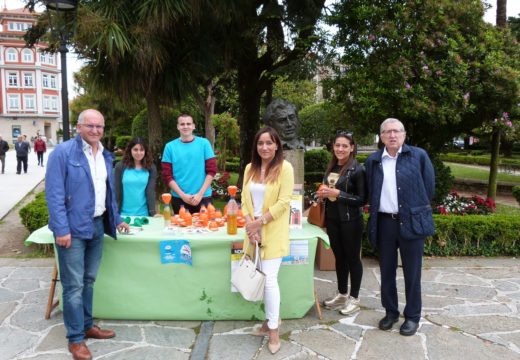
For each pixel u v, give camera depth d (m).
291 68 7.26
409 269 3.06
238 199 8.70
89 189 2.74
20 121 51.47
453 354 2.86
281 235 2.85
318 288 4.04
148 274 3.24
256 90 8.88
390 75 5.66
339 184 3.32
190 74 7.10
